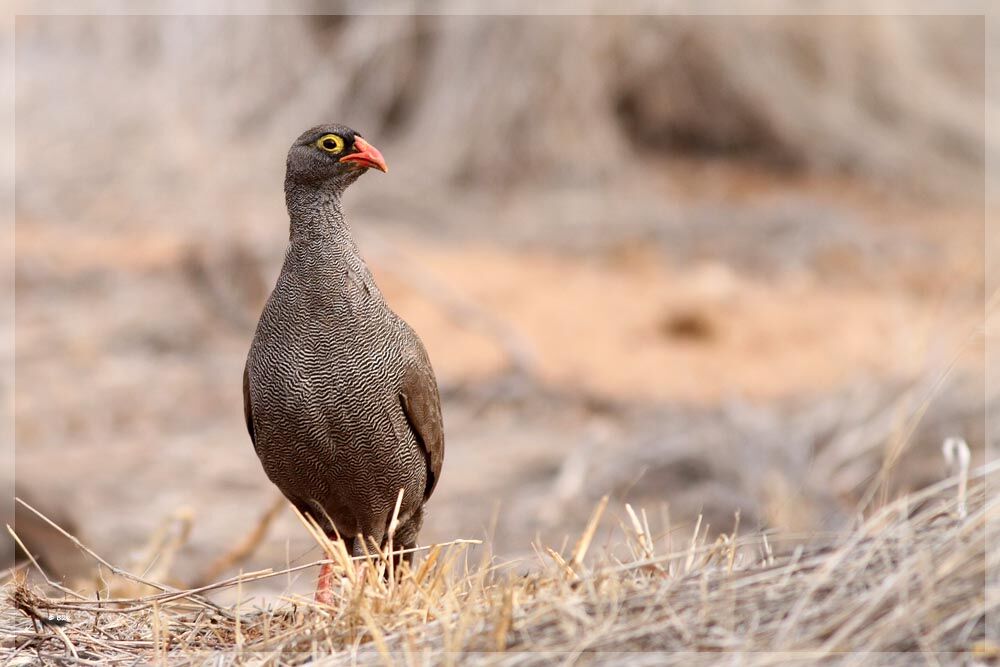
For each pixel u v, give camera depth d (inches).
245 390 270.1
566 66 944.9
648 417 546.9
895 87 1034.1
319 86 936.9
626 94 999.0
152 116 889.5
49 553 363.9
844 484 441.1
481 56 946.1
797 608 187.3
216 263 722.2
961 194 989.2
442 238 847.1
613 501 451.8
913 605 183.3
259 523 341.7
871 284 768.9
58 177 852.0
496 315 698.2
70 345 615.5
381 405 258.2
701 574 207.9
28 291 688.4
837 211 898.7
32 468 466.6
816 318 705.0
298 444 257.1
